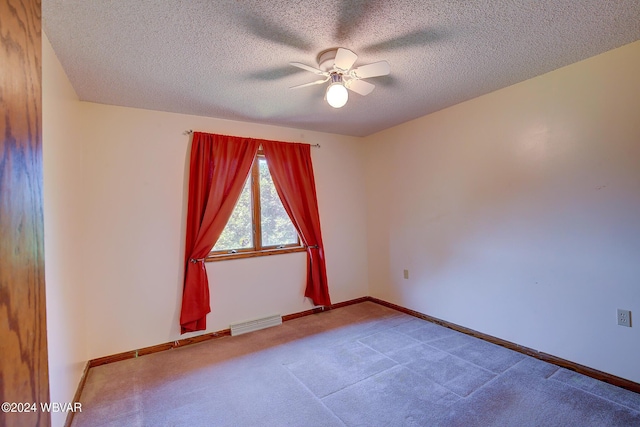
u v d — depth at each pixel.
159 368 2.51
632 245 2.04
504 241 2.74
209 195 3.07
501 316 2.78
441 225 3.29
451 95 2.81
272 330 3.28
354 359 2.58
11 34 0.55
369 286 4.33
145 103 2.74
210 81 2.34
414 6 1.55
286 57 2.01
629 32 1.86
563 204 2.35
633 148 2.02
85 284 2.57
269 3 1.49
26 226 0.57
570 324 2.33
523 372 2.30
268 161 3.47
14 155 0.55
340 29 1.73
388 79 2.43
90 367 2.54
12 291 0.53
